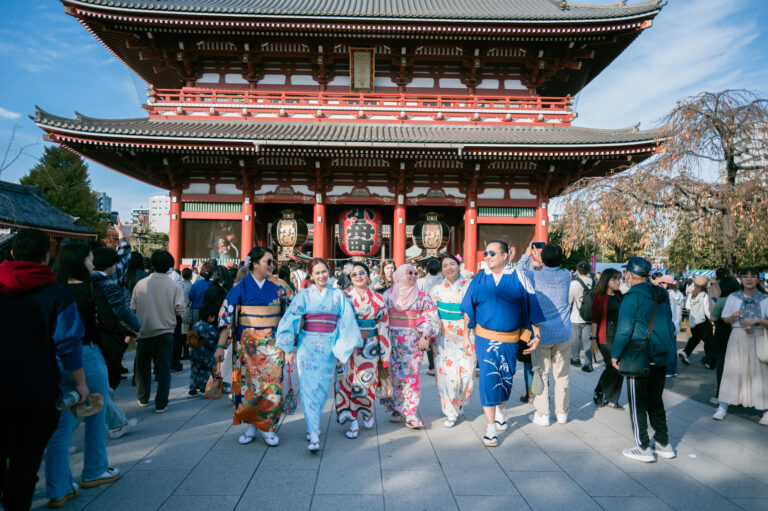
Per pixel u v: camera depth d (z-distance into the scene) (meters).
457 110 19.03
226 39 18.86
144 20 17.42
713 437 5.29
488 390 4.94
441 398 5.73
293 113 18.98
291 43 19.25
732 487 3.95
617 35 18.48
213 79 20.06
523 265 6.92
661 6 16.91
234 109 18.89
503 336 5.02
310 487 3.88
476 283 5.20
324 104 19.03
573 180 18.02
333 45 19.31
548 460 4.53
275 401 4.89
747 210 10.47
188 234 17.91
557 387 5.80
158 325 6.15
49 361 3.04
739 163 10.91
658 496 3.77
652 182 11.45
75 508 3.49
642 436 4.52
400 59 19.64
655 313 4.57
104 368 3.98
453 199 18.48
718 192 10.80
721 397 5.97
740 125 10.34
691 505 3.61
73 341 3.14
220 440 5.09
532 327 5.16
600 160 17.06
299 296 4.87
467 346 5.37
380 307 5.44
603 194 12.74
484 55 19.62
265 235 21.39
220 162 17.52
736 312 5.89
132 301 6.18
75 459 4.55
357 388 5.29
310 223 22.53
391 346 5.79
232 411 6.28
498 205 18.33
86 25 18.17
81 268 3.86
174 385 7.91
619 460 4.55
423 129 18.61
